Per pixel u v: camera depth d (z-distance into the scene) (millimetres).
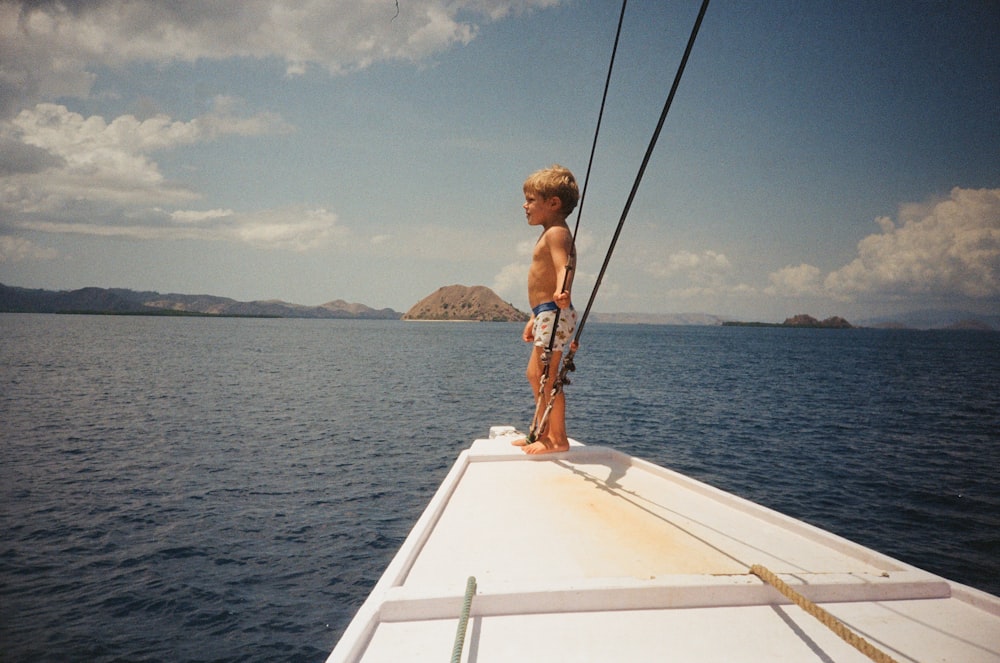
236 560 9555
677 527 2520
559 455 3803
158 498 13031
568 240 3680
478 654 1541
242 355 71375
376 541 10430
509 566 2082
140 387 36188
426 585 1853
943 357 87625
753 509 2678
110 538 10500
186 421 24000
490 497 2973
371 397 32938
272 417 25344
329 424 23609
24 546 10094
